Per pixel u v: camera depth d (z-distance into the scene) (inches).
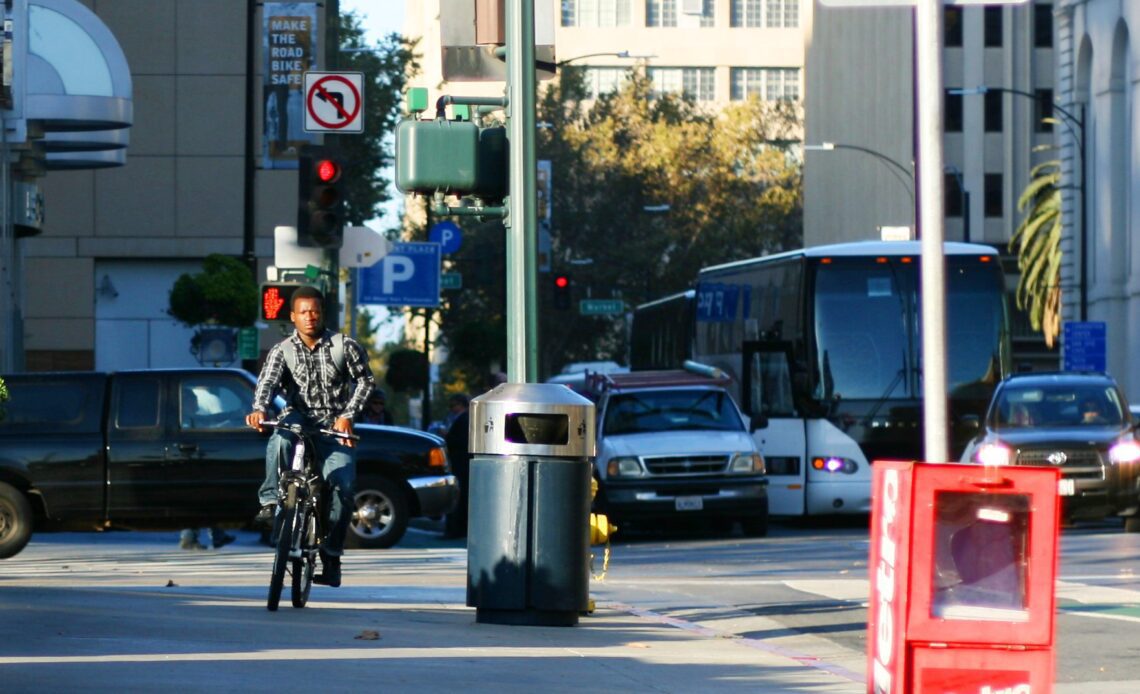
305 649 1021.8
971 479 663.8
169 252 4923.7
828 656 1168.2
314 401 1288.1
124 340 4955.7
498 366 6033.5
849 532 2854.3
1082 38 6259.8
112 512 2226.9
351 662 970.7
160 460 2234.3
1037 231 7052.2
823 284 3016.7
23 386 2241.6
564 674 967.0
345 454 1290.6
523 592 1214.3
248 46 3690.9
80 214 4913.9
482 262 5536.4
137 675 877.8
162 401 2246.6
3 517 2185.0
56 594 1343.5
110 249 4913.9
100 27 3754.9
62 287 4916.3
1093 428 2743.6
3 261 3511.3
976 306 3002.0
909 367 2999.5
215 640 1047.6
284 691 845.8
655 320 4478.3
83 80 3735.2
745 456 2704.2
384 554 2182.6
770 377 3068.4
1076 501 2662.4
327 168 2338.8
